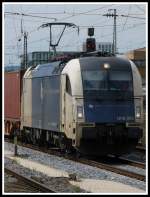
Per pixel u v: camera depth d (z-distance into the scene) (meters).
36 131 32.38
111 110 25.11
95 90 25.17
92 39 28.86
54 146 31.39
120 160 26.00
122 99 25.31
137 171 21.81
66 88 26.03
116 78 25.39
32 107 33.09
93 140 24.95
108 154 25.62
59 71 27.45
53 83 28.45
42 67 31.75
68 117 25.69
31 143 34.62
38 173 20.34
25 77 35.16
